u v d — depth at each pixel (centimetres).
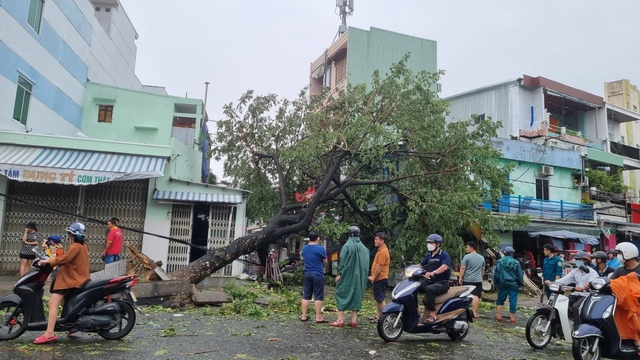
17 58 1450
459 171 1355
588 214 2402
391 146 1309
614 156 2847
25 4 1490
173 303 948
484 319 1013
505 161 2322
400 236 1407
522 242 2195
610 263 973
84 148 1444
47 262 595
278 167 1437
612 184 2706
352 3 3014
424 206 1298
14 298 601
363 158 1278
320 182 1455
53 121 1680
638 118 3127
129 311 636
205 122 2367
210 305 954
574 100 2809
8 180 1380
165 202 1464
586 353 612
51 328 581
